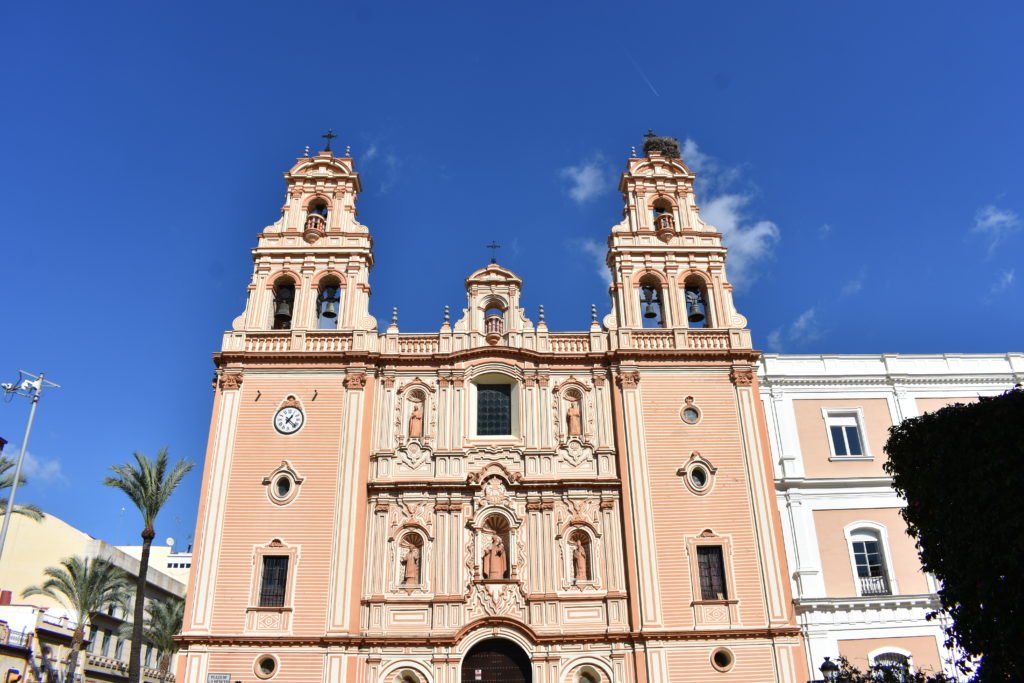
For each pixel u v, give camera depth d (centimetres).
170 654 5553
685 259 4284
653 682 3322
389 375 3916
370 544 3572
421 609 3462
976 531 1939
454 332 4028
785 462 3916
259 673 3322
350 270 4172
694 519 3650
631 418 3828
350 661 3338
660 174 4556
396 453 3750
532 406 3869
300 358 3900
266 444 3738
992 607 1894
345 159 4509
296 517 3594
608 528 3625
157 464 4347
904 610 3634
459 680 3334
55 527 5434
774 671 3391
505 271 4172
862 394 4122
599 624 3453
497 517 3662
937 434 2102
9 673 4331
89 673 5197
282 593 3481
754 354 3966
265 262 4191
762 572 3562
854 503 3869
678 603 3488
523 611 3459
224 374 3859
